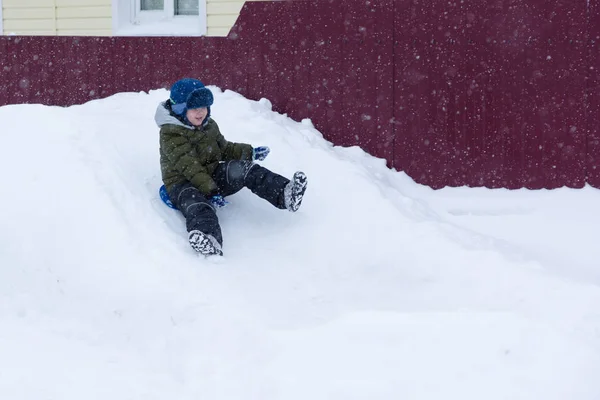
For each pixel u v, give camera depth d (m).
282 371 3.51
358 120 6.68
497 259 4.57
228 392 3.40
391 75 6.55
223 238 5.00
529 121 6.25
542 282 4.30
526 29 6.18
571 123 6.16
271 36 6.90
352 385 3.39
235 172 5.11
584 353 3.43
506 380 3.37
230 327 3.87
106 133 5.73
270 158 5.87
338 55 6.70
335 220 5.24
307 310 4.14
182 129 5.07
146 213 4.93
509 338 3.57
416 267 4.69
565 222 5.62
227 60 7.06
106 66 7.41
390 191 5.74
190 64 7.18
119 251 4.57
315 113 6.82
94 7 8.30
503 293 4.28
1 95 7.70
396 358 3.54
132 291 4.27
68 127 5.60
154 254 4.54
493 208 5.97
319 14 6.72
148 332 4.00
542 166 6.26
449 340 3.61
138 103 6.70
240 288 4.32
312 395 3.35
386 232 5.06
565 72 6.14
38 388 3.43
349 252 4.93
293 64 6.85
